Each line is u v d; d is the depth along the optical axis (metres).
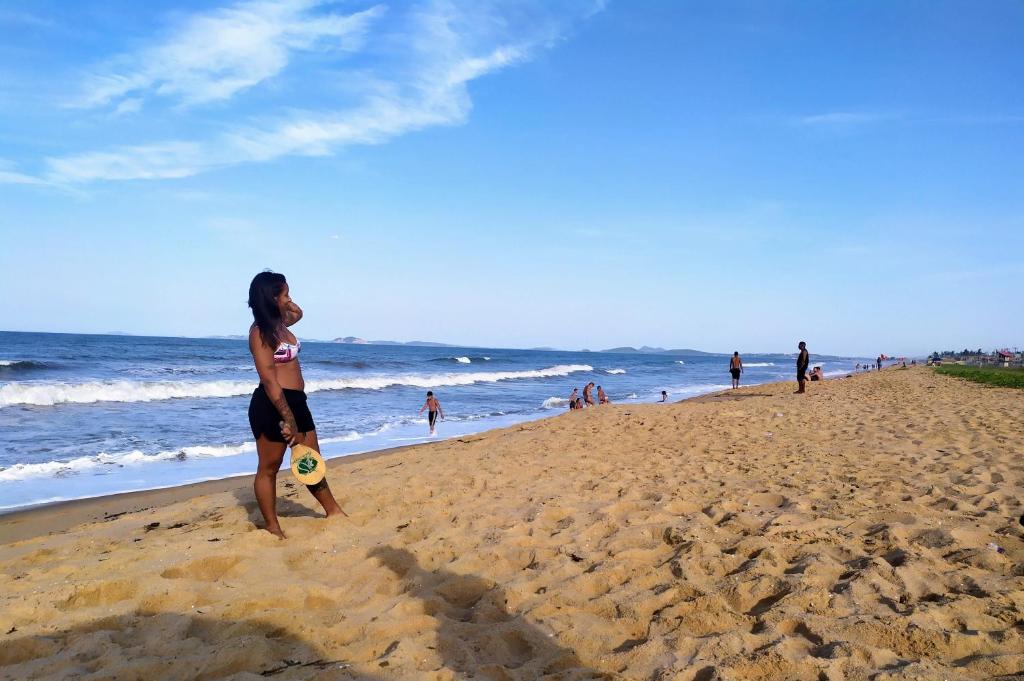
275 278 4.83
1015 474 6.66
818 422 11.89
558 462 8.34
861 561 3.97
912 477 6.67
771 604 3.46
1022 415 12.39
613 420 13.31
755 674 2.73
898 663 2.75
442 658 2.96
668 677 2.71
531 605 3.54
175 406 21.22
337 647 3.07
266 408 4.82
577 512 5.67
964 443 8.86
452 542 4.75
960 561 4.00
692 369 98.50
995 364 47.09
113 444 13.77
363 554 4.51
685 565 4.03
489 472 7.74
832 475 6.89
